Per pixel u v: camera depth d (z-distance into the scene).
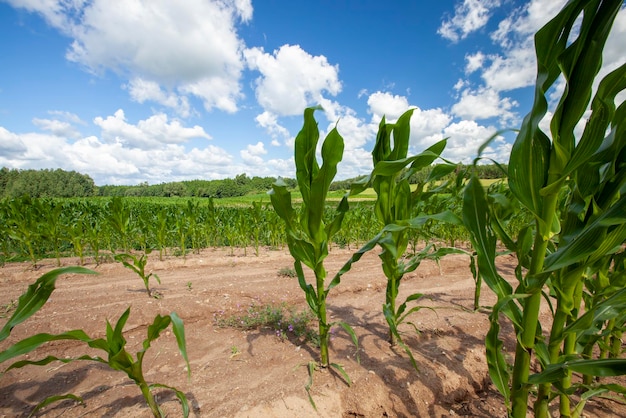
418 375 2.39
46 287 1.46
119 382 2.32
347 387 2.22
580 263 1.38
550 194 1.26
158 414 1.73
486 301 3.96
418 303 3.92
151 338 1.54
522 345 1.44
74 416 1.93
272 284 4.57
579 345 1.80
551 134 1.22
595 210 1.30
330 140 1.80
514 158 1.33
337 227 2.15
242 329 3.21
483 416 2.16
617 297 1.29
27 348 1.33
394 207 2.46
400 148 2.28
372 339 2.94
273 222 8.23
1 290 4.32
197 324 3.35
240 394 2.11
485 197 1.53
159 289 4.27
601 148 1.27
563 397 1.75
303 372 2.39
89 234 5.77
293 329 3.08
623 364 1.13
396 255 2.49
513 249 1.62
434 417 2.16
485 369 2.62
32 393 2.19
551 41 1.20
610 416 2.10
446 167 2.22
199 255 7.30
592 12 1.08
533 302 1.39
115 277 5.05
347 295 4.36
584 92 1.14
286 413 1.96
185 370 2.47
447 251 2.52
